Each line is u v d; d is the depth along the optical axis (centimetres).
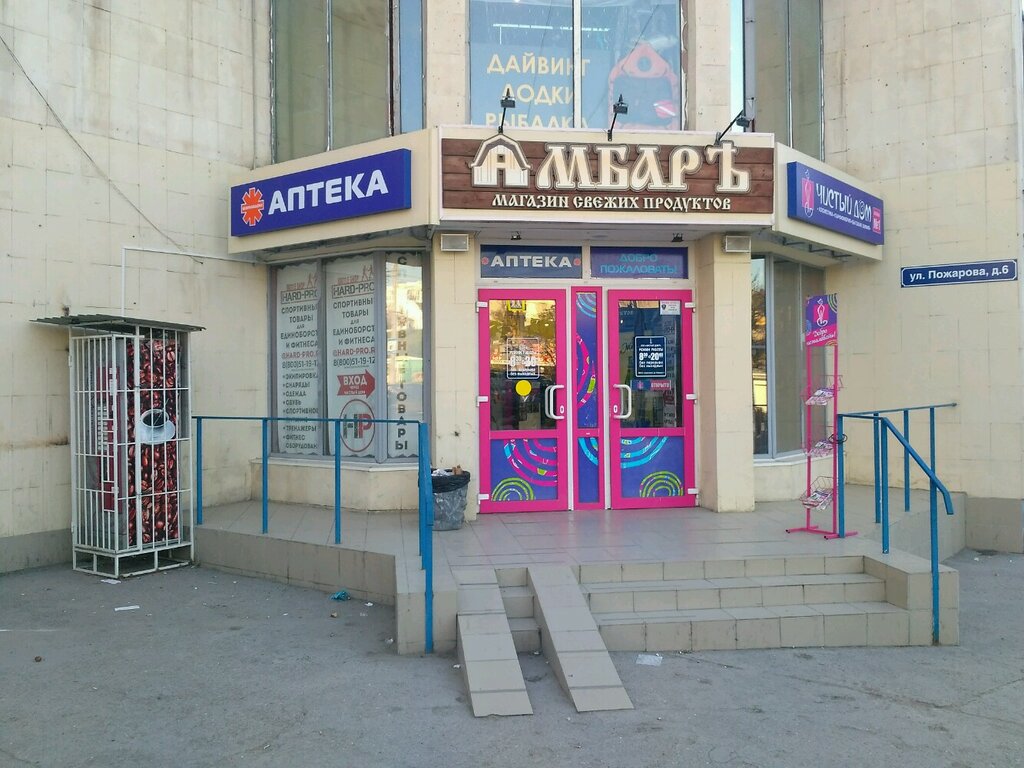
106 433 709
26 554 720
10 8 707
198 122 838
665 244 812
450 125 719
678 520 750
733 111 857
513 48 805
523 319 799
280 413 891
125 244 779
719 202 731
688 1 814
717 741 414
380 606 626
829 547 646
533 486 797
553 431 799
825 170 827
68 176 742
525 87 805
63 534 744
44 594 655
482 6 802
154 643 547
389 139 732
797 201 755
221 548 731
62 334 741
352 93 854
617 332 808
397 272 816
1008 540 890
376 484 793
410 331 816
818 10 992
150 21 802
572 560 608
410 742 408
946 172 921
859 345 970
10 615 604
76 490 725
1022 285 886
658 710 450
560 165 709
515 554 628
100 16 765
